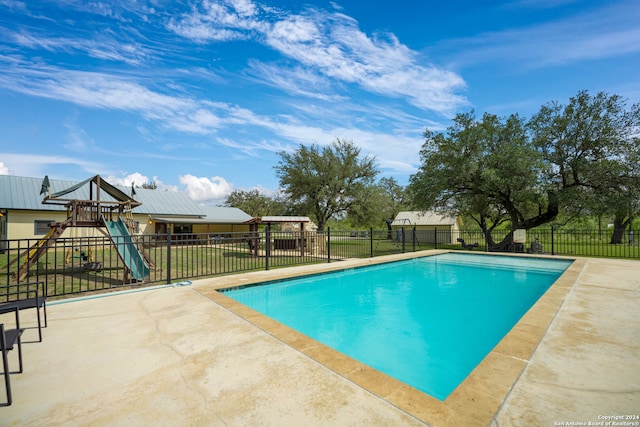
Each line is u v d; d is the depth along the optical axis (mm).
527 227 19109
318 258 13531
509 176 16812
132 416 2162
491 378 2664
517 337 3666
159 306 5203
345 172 30094
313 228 32969
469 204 19250
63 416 2172
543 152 17797
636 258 13172
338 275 9922
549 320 4336
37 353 3283
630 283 7133
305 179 29859
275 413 2176
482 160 18172
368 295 7887
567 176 17766
